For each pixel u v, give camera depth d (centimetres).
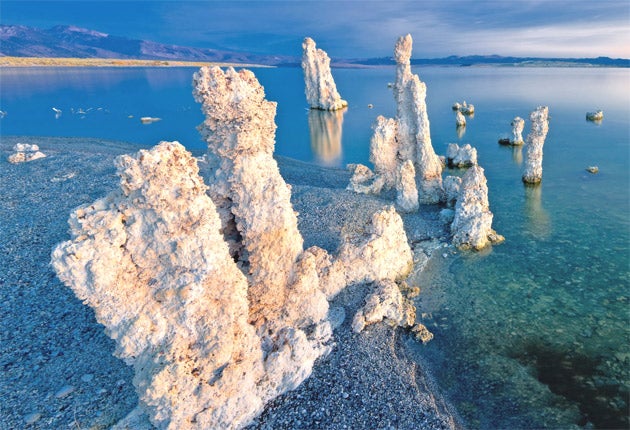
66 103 11619
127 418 1515
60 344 1950
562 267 2783
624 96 10619
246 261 1875
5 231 3062
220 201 1812
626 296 2447
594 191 4144
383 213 2547
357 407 1681
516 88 13912
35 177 4241
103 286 1275
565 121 7644
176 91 14662
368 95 13675
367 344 2052
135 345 1334
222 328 1423
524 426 1677
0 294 2323
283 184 1811
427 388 1852
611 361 1981
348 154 6197
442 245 3095
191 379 1367
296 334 1712
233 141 1678
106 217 1307
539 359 2014
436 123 8200
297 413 1633
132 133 7781
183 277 1350
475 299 2483
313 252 2395
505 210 3778
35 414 1566
